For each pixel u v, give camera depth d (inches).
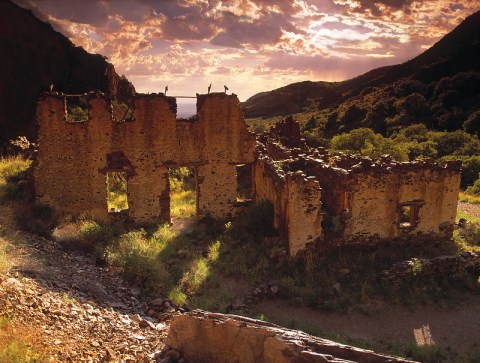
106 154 686.5
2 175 767.1
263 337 246.8
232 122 731.4
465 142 1736.0
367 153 1342.3
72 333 288.7
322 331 436.5
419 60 3939.5
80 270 457.7
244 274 549.6
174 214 785.6
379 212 608.4
